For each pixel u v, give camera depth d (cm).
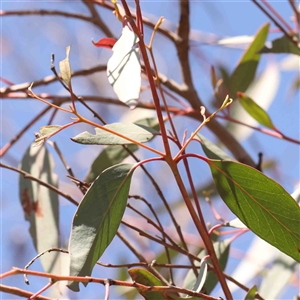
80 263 96
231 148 131
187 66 130
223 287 100
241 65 129
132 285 95
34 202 118
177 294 104
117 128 101
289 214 101
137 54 98
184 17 128
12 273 93
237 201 102
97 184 98
